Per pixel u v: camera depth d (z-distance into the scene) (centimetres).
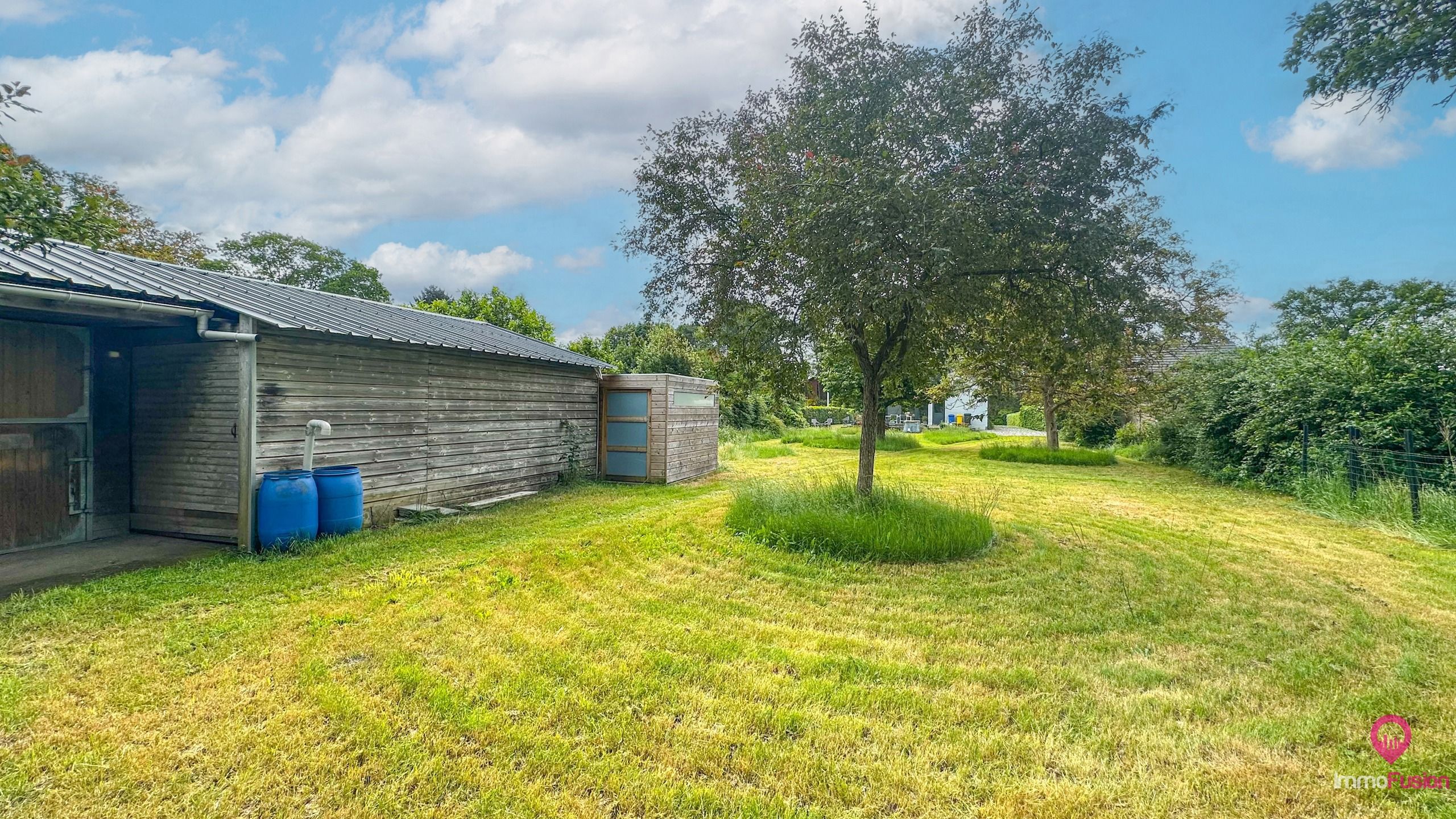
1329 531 699
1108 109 552
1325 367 973
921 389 857
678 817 206
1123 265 583
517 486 928
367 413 677
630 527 669
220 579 457
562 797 215
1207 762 238
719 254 712
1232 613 415
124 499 618
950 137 552
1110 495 997
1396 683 306
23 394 550
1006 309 663
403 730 256
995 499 880
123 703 273
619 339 2792
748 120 673
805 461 1584
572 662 321
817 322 585
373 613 391
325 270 3006
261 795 213
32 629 354
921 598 442
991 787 222
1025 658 339
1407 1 534
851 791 219
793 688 296
